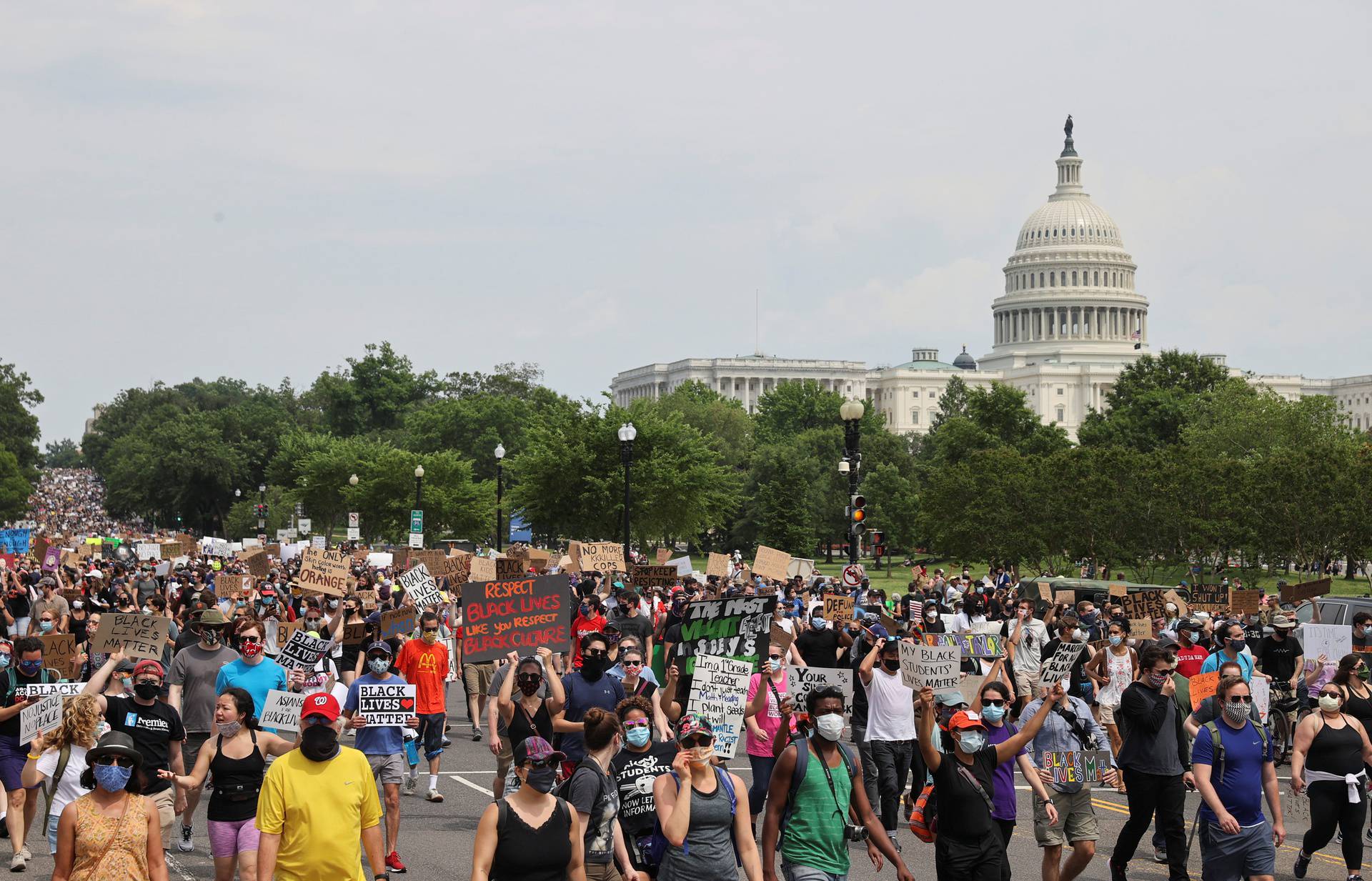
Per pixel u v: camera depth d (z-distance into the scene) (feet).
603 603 91.86
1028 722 42.91
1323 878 54.44
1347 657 56.70
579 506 271.28
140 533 610.24
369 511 372.58
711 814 35.78
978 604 87.61
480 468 508.12
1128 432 474.90
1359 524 259.39
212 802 41.14
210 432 556.92
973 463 317.01
